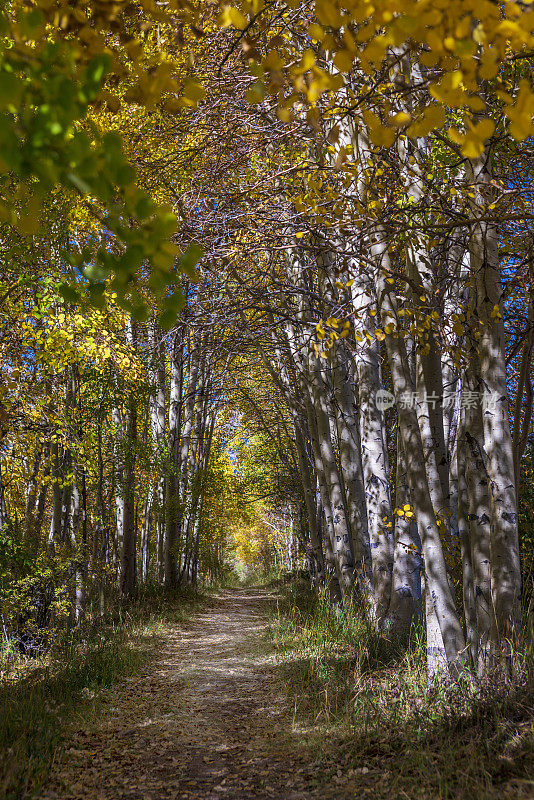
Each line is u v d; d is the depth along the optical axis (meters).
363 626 9.54
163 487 20.62
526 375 5.66
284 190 7.53
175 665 10.08
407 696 5.86
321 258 10.34
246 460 31.50
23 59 2.53
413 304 6.18
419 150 6.62
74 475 12.39
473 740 4.45
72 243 8.94
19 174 2.59
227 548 51.00
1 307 9.74
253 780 4.89
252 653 10.70
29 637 11.22
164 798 4.59
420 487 6.29
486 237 5.66
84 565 13.19
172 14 3.77
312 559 21.41
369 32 2.72
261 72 3.13
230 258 7.75
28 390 11.19
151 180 9.17
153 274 2.76
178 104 3.15
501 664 5.16
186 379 23.75
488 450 5.56
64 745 5.68
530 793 3.46
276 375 16.80
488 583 5.74
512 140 6.54
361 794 4.17
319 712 6.32
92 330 10.21
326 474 12.39
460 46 2.60
